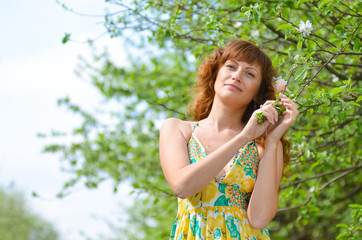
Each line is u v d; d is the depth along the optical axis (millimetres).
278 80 2467
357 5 3199
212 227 2141
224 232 2137
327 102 2488
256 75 2352
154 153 5980
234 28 3891
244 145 2176
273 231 7195
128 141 6523
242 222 2178
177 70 6473
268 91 2465
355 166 3941
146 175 5934
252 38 3457
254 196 2197
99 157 6543
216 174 2088
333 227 6426
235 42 2414
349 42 2678
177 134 2326
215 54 2543
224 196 2178
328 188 5684
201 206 2174
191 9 3822
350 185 6062
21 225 23422
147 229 8086
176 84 6395
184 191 2105
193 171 2088
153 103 4348
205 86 2578
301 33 2574
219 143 2309
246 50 2357
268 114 2168
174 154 2240
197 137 2326
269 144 2270
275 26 4031
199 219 2156
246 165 2236
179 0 3883
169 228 7641
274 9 3195
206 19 3533
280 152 2383
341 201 5871
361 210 3016
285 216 7031
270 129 2293
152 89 6777
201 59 3961
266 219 2180
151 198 6852
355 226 3244
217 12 3771
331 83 3932
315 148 3859
